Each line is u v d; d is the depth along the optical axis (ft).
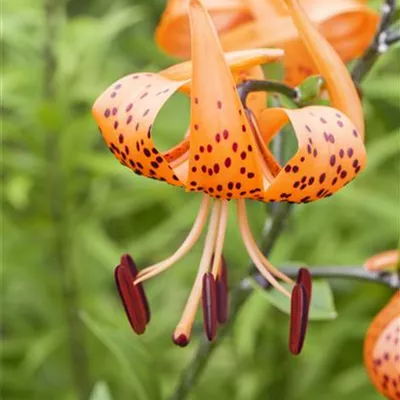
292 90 1.84
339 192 2.68
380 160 2.84
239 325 2.73
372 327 1.98
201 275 1.86
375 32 1.98
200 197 2.94
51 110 2.52
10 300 2.89
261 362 2.81
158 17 3.37
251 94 1.84
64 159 2.64
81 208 2.75
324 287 2.00
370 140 3.07
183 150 1.81
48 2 2.63
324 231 2.83
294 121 1.75
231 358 2.89
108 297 3.17
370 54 1.95
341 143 1.76
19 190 2.60
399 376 1.93
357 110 1.80
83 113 2.98
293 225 2.79
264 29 2.00
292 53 2.00
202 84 1.71
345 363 2.99
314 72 2.01
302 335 1.85
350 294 2.91
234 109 1.71
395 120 3.05
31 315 3.02
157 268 1.89
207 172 1.75
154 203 3.21
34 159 2.65
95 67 2.84
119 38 3.20
